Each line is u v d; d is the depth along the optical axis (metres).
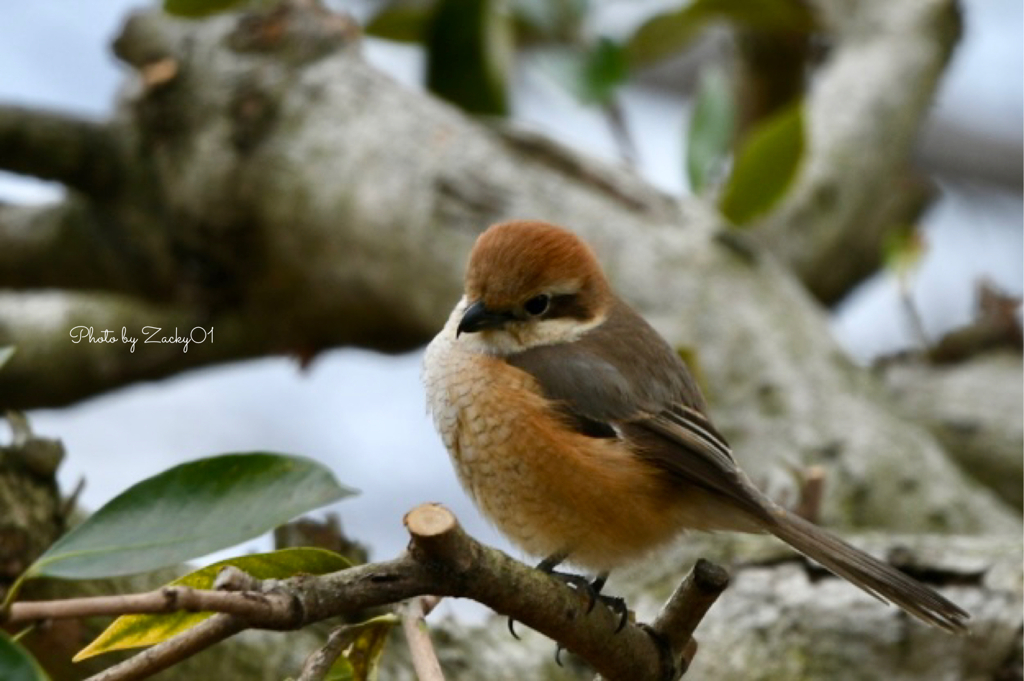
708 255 11.53
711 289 11.24
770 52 15.25
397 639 8.20
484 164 11.91
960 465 12.74
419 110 12.42
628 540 8.00
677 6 13.47
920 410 12.98
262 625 5.05
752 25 13.90
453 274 11.62
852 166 14.40
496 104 13.09
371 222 12.02
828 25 14.97
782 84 15.42
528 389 7.96
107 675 5.16
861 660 8.21
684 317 11.09
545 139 12.11
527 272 8.27
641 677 6.45
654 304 11.21
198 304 13.23
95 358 13.91
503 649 8.60
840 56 15.55
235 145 12.45
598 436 7.96
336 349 13.62
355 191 12.10
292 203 12.35
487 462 8.02
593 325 8.46
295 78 12.64
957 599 8.06
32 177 12.80
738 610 8.55
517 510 8.05
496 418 7.94
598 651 6.28
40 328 14.08
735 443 10.52
